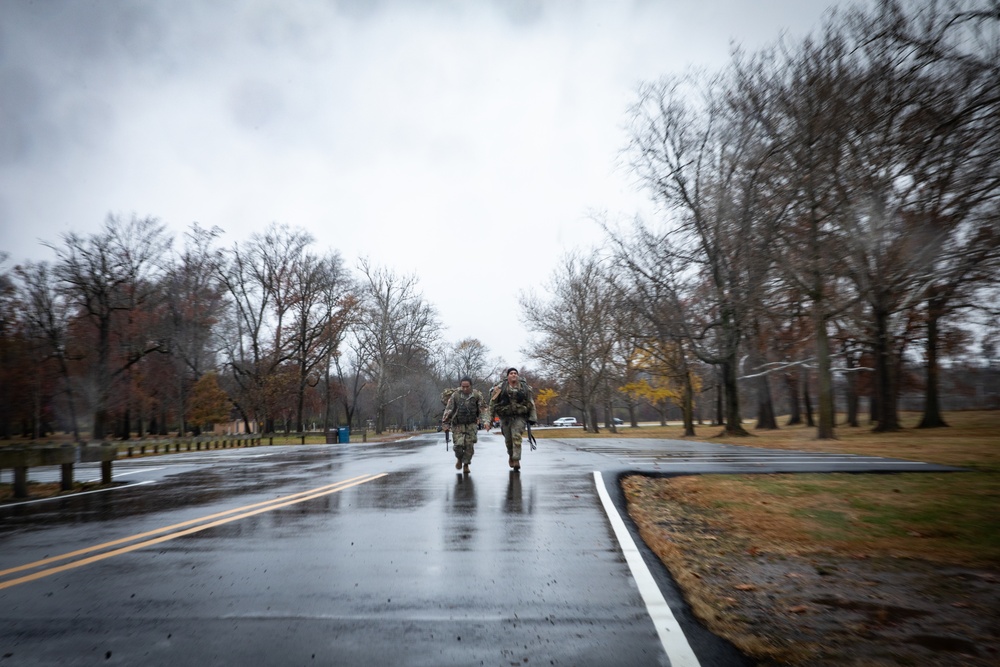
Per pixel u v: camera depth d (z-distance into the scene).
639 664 3.40
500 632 3.85
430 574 5.10
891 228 10.33
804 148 11.39
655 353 39.06
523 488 10.10
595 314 48.47
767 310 27.61
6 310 50.28
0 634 3.85
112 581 4.96
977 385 53.41
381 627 3.94
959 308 25.64
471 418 12.19
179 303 50.00
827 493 9.34
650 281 31.42
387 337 60.66
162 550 6.01
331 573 5.15
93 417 47.06
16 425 70.62
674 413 116.50
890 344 31.81
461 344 101.56
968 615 4.17
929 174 8.43
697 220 28.91
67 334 49.56
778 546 6.14
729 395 31.81
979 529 6.69
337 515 7.80
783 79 18.39
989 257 9.98
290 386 52.91
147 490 11.05
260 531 6.86
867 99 8.45
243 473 13.86
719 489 9.95
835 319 29.39
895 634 3.84
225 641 3.72
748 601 4.48
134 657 3.50
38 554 5.95
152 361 55.28
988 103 7.11
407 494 9.58
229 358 56.62
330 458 18.64
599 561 5.50
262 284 52.94
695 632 3.87
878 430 32.62
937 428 33.12
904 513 7.64
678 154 29.23
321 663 3.41
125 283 46.25
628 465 13.70
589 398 50.62
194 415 59.38
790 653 3.55
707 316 32.62
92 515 8.30
